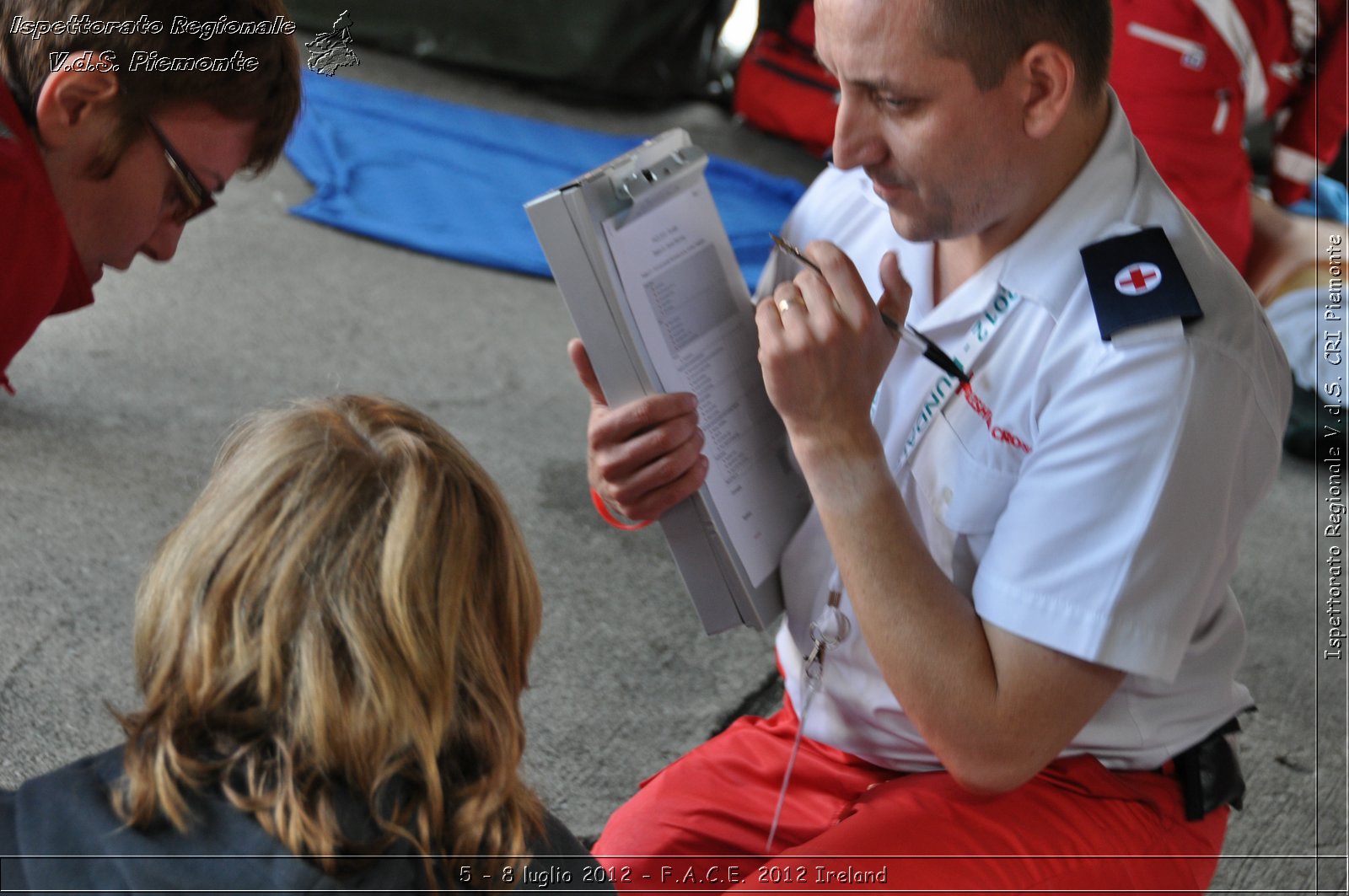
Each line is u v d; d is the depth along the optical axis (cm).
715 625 175
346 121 577
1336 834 266
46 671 253
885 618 144
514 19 660
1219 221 406
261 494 106
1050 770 160
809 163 661
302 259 465
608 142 626
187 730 104
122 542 295
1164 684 161
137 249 160
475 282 477
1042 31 138
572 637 295
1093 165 152
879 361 145
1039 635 141
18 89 144
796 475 183
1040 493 144
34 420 335
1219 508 142
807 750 180
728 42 732
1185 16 385
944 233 151
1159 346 140
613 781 255
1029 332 152
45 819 104
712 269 171
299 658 102
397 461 109
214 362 383
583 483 356
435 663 104
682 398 159
